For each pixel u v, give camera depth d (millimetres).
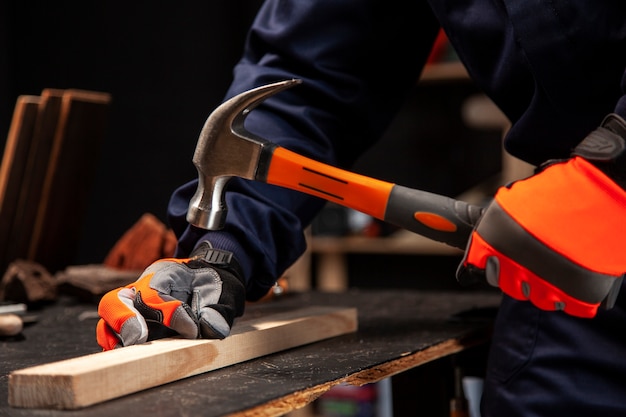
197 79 4074
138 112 4086
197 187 1373
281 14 1521
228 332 1206
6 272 2176
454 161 3969
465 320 1690
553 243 1052
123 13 4047
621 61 1231
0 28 3896
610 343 1348
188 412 953
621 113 1101
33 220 2199
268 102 1477
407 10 1518
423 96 4012
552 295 1075
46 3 4008
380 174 4113
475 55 1380
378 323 1687
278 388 1072
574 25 1225
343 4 1478
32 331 1632
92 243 4121
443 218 1175
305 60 1491
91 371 988
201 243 1353
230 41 4121
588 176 1070
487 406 1477
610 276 1075
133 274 2086
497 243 1076
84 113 2207
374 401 3500
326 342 1446
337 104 1507
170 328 1205
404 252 3811
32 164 2180
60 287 2080
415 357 1362
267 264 1380
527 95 1354
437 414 1724
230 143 1227
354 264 4164
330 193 1215
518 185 1093
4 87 3918
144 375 1062
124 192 4109
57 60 4027
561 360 1366
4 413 965
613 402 1328
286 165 1220
